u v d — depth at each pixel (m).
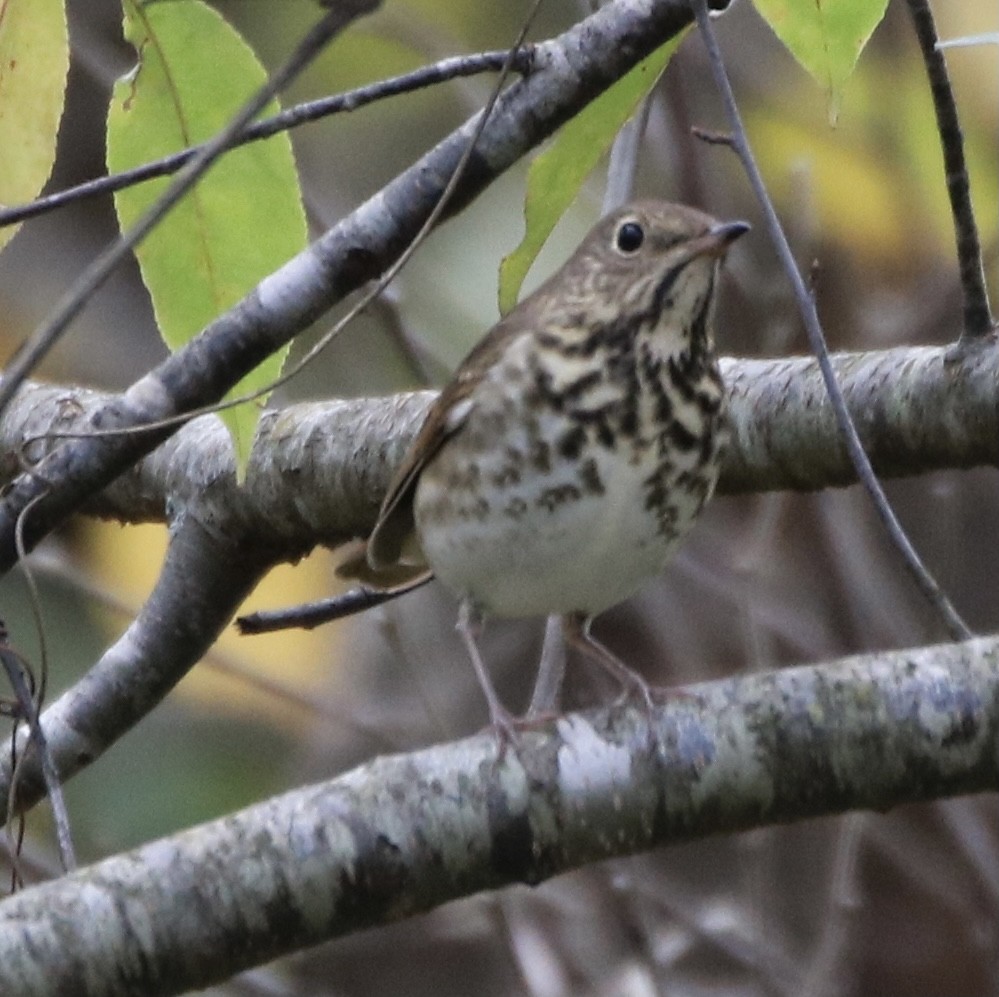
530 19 7.22
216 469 10.60
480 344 9.46
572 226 13.95
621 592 9.40
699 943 13.60
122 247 5.87
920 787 7.20
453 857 7.16
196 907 6.91
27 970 6.73
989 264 12.73
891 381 9.55
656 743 7.24
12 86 7.70
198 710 14.82
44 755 7.67
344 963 15.25
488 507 9.13
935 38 8.09
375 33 13.78
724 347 13.08
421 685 12.33
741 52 13.76
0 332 15.04
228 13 14.08
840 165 13.15
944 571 13.40
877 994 14.79
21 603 13.95
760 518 13.34
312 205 12.48
